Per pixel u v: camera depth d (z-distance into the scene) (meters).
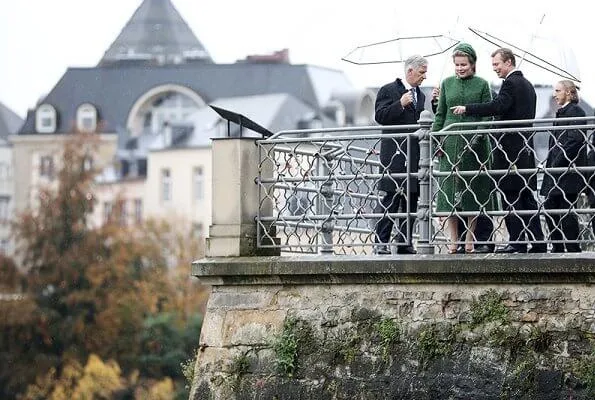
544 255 20.64
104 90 143.12
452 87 21.86
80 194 106.44
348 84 132.62
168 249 113.44
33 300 99.50
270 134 22.98
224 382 22.16
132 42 145.25
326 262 21.62
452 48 24.47
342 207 23.83
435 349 21.17
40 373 97.06
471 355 21.02
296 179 22.22
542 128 20.92
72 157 108.94
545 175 21.52
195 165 132.00
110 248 104.00
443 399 21.09
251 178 22.42
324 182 22.14
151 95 141.00
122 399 95.69
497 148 21.25
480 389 20.92
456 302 21.16
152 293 102.19
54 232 104.25
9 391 97.62
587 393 20.50
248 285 22.16
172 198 133.12
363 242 23.61
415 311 21.33
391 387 21.34
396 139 22.25
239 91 136.50
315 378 21.73
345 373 21.59
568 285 20.67
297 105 130.00
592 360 20.50
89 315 100.00
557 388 20.64
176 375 97.44
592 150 21.66
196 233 122.75
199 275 22.30
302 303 21.89
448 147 21.44
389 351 21.39
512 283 20.91
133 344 98.06
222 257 22.31
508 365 20.84
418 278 21.27
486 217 21.86
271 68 135.00
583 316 20.58
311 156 23.47
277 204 22.50
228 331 22.22
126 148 139.25
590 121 21.83
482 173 21.19
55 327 98.56
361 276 21.55
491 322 20.95
